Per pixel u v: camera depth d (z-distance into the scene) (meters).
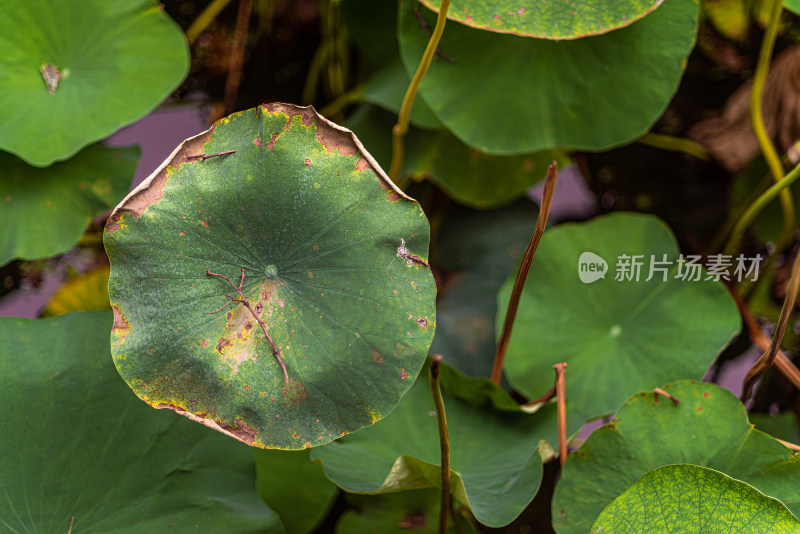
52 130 2.91
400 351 2.57
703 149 3.52
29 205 2.95
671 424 2.71
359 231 2.59
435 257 3.31
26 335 2.77
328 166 2.60
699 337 2.92
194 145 2.59
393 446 2.83
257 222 2.60
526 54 2.95
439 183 3.17
